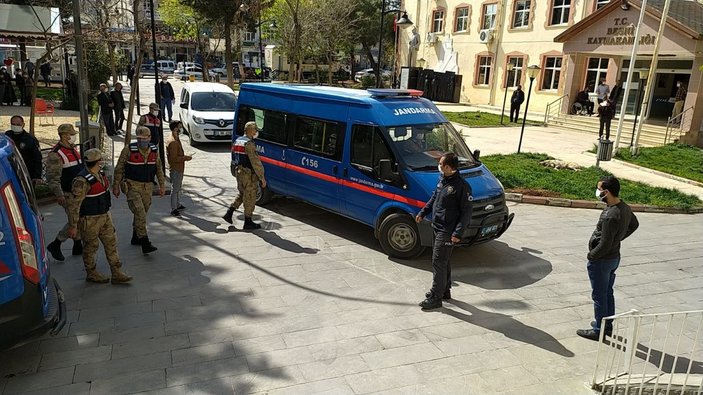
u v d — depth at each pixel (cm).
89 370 459
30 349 488
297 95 925
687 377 432
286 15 3222
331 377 464
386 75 5247
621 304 658
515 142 1948
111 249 623
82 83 991
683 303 667
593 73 2564
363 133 801
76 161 695
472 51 3306
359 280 681
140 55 1160
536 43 2864
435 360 500
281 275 686
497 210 740
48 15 1755
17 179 436
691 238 953
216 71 5456
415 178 729
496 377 477
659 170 1494
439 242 593
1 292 405
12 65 2819
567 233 941
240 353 496
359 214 817
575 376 485
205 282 652
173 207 918
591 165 1534
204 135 1581
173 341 512
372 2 4866
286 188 952
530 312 616
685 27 1839
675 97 2242
